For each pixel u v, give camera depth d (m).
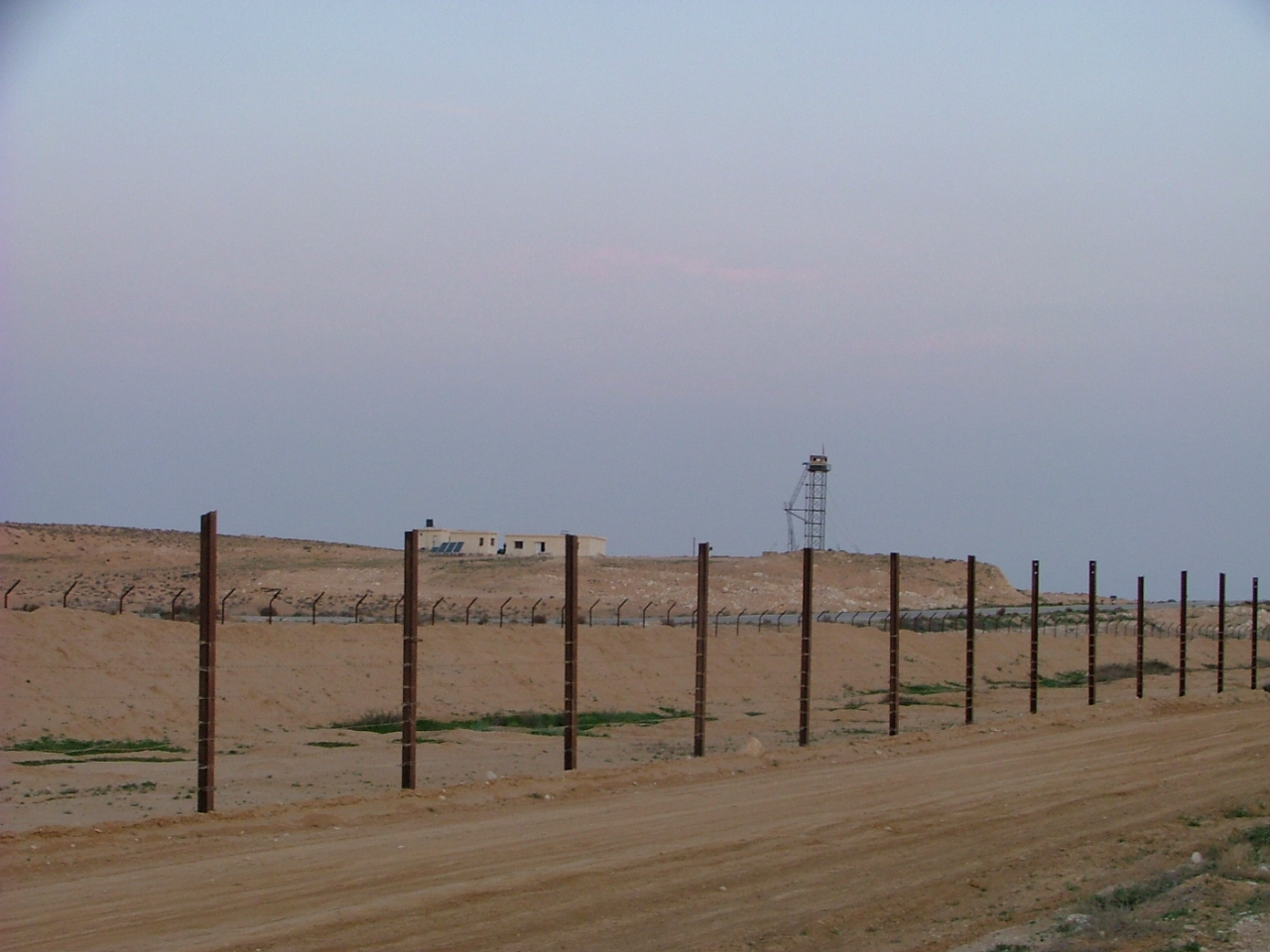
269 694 40.66
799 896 15.69
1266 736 35.62
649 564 153.25
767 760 30.91
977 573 169.38
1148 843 19.77
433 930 13.77
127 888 15.76
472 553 153.75
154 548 134.25
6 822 20.97
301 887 15.87
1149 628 109.81
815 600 141.88
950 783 26.70
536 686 49.62
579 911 14.73
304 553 143.75
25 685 35.34
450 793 23.97
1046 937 13.61
